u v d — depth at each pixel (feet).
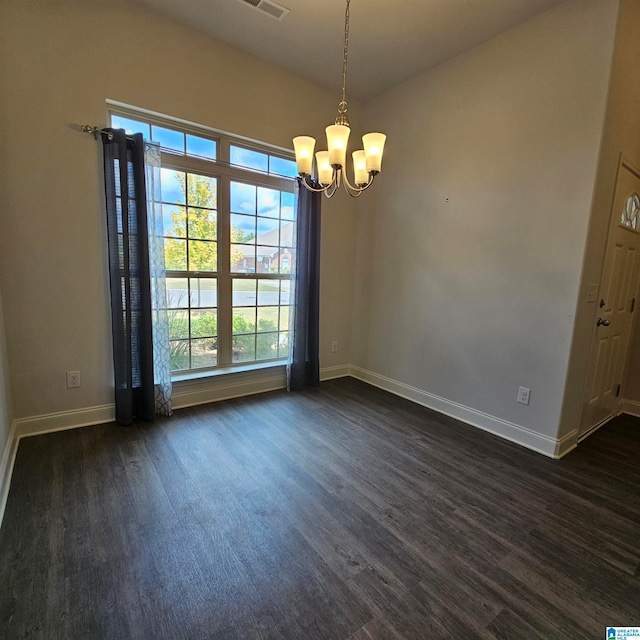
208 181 9.66
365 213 12.51
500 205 8.75
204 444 7.99
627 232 9.07
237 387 10.87
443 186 10.00
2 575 4.53
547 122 7.79
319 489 6.57
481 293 9.27
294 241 11.11
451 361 10.08
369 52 9.33
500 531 5.66
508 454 8.13
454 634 4.00
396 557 5.07
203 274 9.93
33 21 7.00
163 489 6.38
